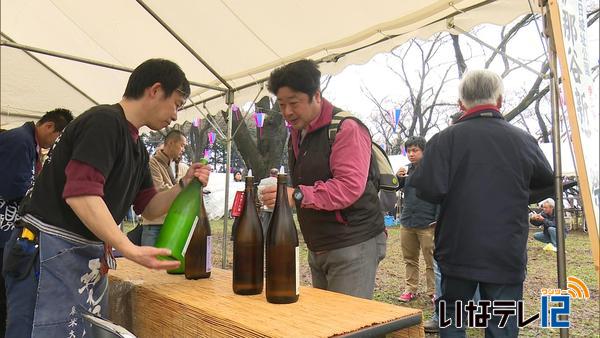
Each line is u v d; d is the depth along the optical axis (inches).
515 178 67.0
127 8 134.6
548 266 241.0
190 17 127.7
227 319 34.0
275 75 62.5
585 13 48.2
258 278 43.6
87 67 187.6
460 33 93.0
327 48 120.6
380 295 178.5
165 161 154.5
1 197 96.0
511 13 85.3
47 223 45.9
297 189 54.2
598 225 35.6
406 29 102.7
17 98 209.5
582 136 35.9
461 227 68.0
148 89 48.6
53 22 156.9
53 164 46.5
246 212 44.8
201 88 170.2
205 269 52.0
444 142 70.8
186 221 44.5
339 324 32.4
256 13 116.2
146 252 39.8
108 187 46.8
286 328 31.4
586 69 44.3
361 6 99.5
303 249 304.5
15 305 46.1
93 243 48.3
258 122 261.1
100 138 43.8
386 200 69.6
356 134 59.9
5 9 156.5
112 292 52.4
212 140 409.1
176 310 40.4
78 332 46.5
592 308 156.7
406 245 159.9
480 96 71.4
